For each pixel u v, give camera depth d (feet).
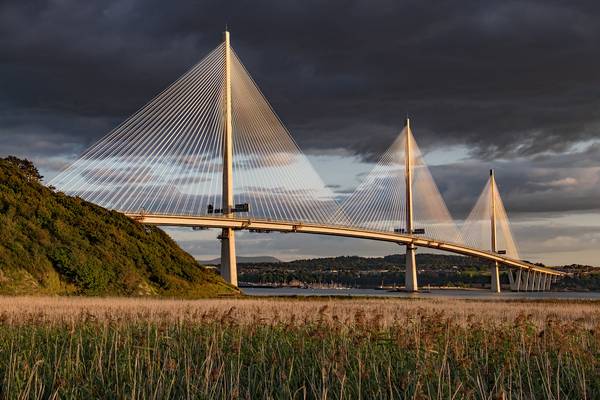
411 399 33.19
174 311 85.46
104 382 38.73
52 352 46.88
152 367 39.37
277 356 43.57
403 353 43.11
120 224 236.63
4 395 35.45
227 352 45.93
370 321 56.39
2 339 52.11
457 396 34.06
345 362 39.27
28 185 216.13
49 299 123.24
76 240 196.95
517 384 37.60
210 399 33.73
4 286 156.76
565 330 51.06
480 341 50.14
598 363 41.68
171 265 225.56
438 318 56.18
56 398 34.47
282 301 156.56
